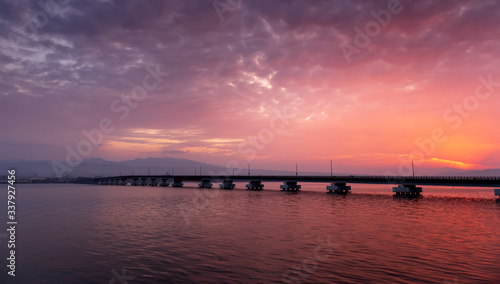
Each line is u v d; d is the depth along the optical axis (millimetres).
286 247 38938
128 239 44594
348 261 32438
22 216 72625
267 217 67625
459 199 120938
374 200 114688
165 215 72500
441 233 47969
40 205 101250
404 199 119812
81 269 30906
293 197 131125
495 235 46219
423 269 29516
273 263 32000
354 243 41000
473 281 26188
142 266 31406
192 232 49594
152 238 45094
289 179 178625
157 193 171500
